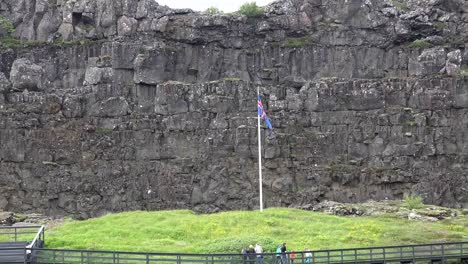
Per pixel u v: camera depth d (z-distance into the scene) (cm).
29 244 5972
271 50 9862
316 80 9625
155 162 9262
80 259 6053
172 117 9350
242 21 9856
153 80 9500
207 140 9281
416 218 7894
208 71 9762
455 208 9112
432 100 9481
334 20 10006
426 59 9706
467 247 6512
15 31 9925
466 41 9925
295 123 9475
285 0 10012
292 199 9162
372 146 9425
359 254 6019
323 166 9325
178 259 5681
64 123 9306
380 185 9288
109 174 9175
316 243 6731
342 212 8256
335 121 9500
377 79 9706
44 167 9106
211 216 7556
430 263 6247
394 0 10481
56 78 9675
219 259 5941
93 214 9056
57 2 10019
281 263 5769
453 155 9412
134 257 6125
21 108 9256
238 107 9406
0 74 9375
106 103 9362
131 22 9769
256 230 7088
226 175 9200
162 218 7519
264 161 9275
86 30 9856
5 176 9069
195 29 9744
